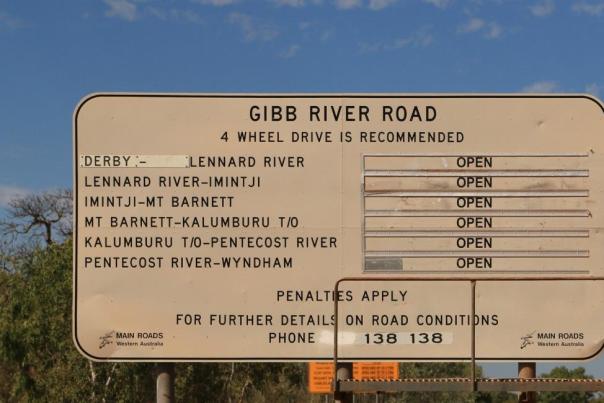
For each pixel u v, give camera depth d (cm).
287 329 1125
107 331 1123
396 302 1125
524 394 1066
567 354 1123
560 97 1141
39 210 4034
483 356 1123
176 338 1125
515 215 1131
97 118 1138
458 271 1127
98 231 1130
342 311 1126
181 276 1130
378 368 1831
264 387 3438
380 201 1133
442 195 1131
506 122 1138
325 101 1138
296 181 1135
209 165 1135
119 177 1134
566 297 1126
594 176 1133
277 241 1131
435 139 1138
